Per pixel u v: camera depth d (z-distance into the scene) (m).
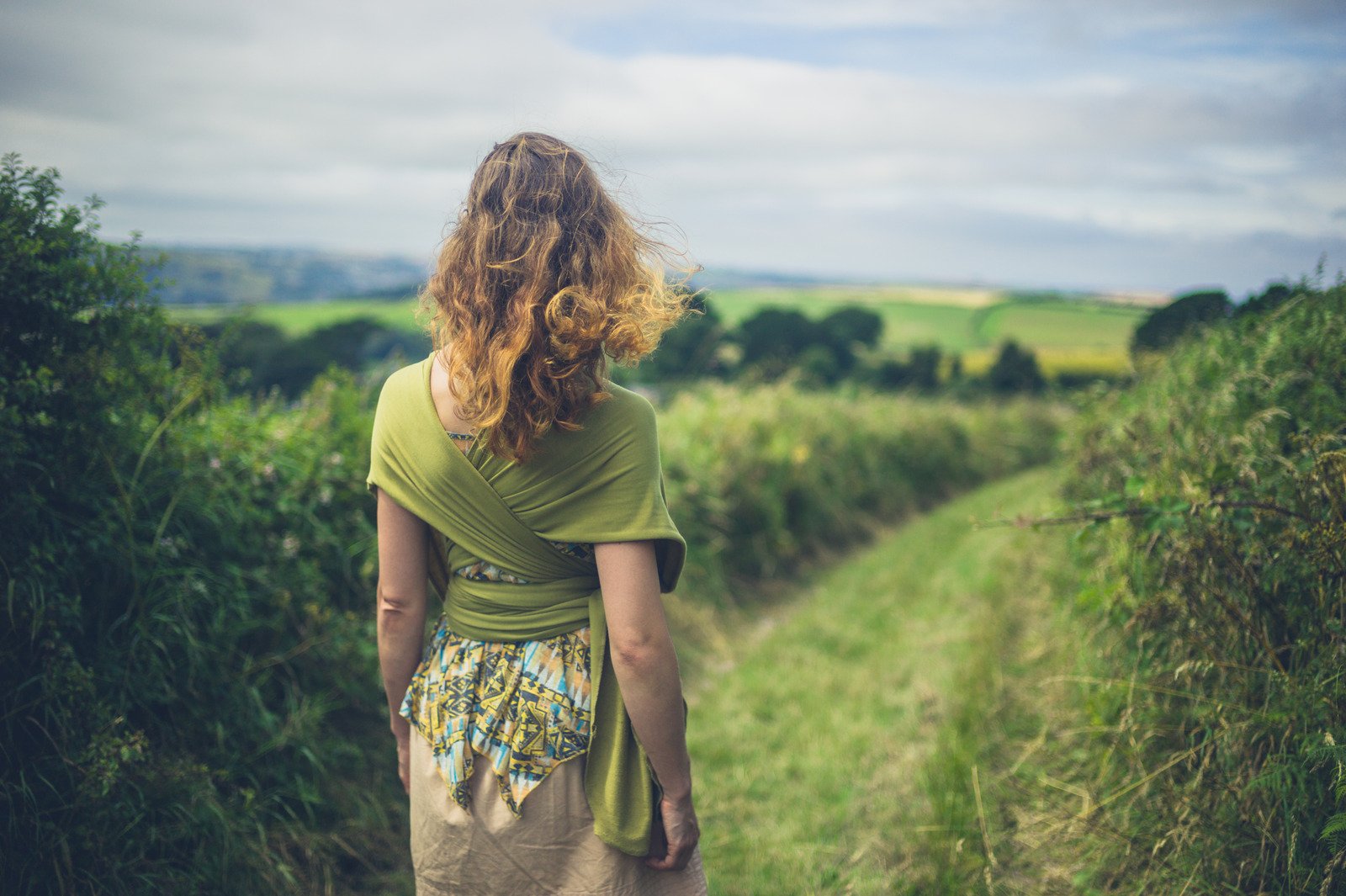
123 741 1.77
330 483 2.88
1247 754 1.83
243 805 2.05
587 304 1.06
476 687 1.17
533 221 1.10
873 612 5.16
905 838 2.48
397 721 1.34
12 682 1.76
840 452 8.37
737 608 5.34
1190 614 2.03
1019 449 13.79
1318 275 2.60
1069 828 2.13
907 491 9.65
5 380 1.78
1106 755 2.27
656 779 1.18
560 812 1.13
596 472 1.10
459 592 1.21
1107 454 3.41
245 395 2.83
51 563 1.87
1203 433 2.48
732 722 3.57
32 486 1.83
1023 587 4.75
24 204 1.88
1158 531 1.94
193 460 2.39
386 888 2.24
